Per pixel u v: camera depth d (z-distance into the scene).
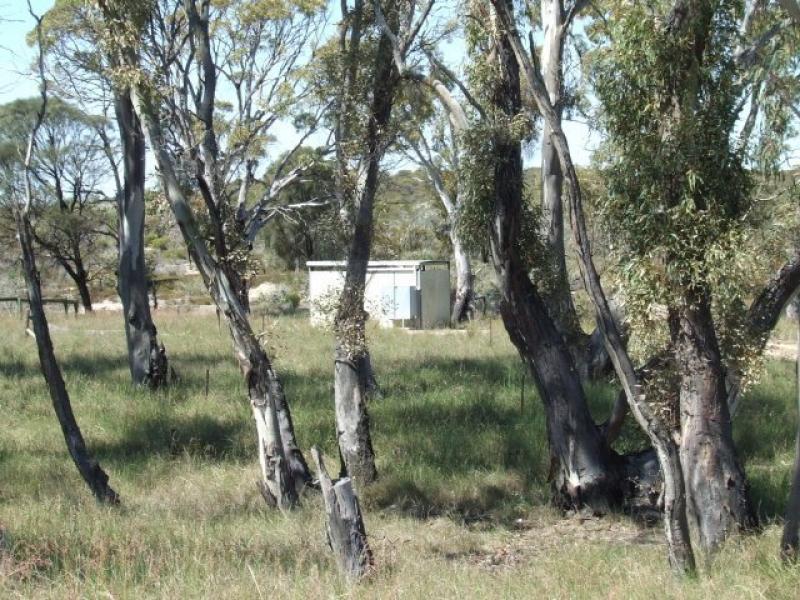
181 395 17.70
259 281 51.31
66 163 42.81
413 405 16.44
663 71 8.59
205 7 14.06
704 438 9.70
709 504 9.69
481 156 11.43
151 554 8.09
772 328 10.01
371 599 6.92
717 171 8.74
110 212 49.66
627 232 8.90
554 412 11.97
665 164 8.64
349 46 13.32
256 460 13.42
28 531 9.19
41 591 7.07
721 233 8.68
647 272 8.76
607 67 8.84
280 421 12.15
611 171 8.95
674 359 9.84
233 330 11.43
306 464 12.31
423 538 10.23
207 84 13.38
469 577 8.02
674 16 8.56
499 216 11.72
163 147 11.25
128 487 12.14
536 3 15.70
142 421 15.27
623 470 12.02
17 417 15.95
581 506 11.86
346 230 13.01
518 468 13.09
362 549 7.89
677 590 7.11
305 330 29.28
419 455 13.62
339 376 12.70
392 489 12.34
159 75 11.34
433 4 12.27
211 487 12.16
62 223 43.53
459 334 30.69
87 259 49.38
